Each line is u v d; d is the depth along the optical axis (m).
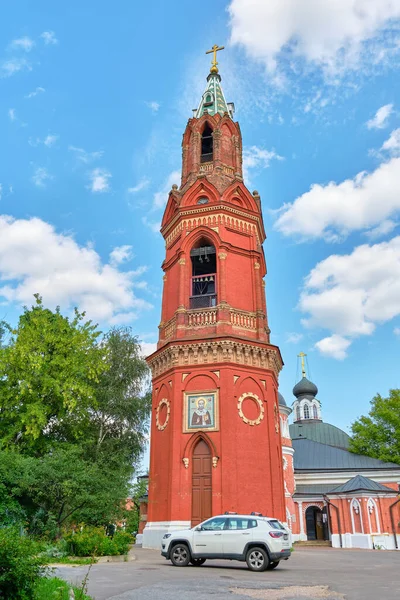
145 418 42.47
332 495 48.19
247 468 29.11
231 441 28.97
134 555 24.16
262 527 19.27
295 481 58.12
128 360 42.53
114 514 26.72
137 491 27.84
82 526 25.77
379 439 59.16
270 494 29.19
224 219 35.62
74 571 17.44
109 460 36.47
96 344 38.41
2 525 23.06
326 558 27.56
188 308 33.78
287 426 58.03
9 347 33.44
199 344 31.45
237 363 31.16
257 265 35.66
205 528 19.97
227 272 34.16
